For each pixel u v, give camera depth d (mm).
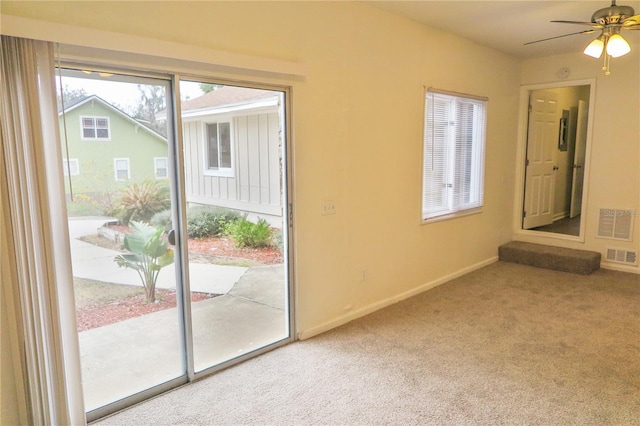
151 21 2289
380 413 2342
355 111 3506
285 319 3273
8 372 1961
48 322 1997
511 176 5719
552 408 2365
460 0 3389
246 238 3066
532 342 3195
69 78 2121
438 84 4281
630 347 3102
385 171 3848
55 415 2066
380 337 3316
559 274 4965
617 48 2928
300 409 2387
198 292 2832
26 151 1886
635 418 2270
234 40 2656
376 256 3867
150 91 2400
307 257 3283
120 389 2471
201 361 2861
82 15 2053
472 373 2748
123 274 2416
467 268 5062
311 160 3221
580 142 6973
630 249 5012
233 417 2322
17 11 1867
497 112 5250
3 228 1871
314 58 3145
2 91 1809
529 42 4680
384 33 3662
